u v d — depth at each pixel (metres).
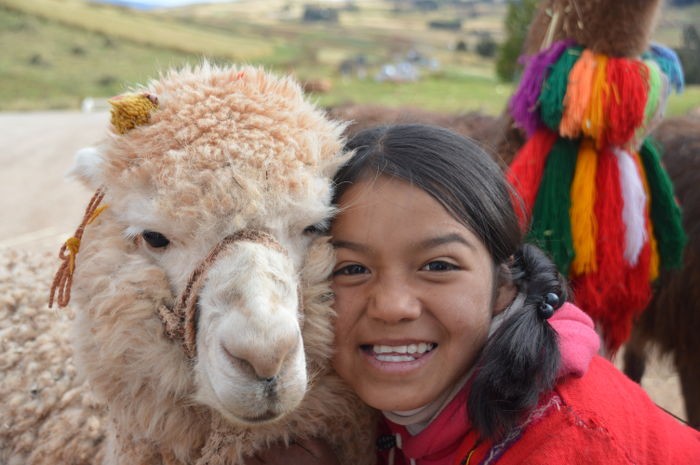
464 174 2.05
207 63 2.46
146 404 2.28
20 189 11.35
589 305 3.18
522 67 4.04
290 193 2.07
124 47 57.31
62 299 2.33
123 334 2.17
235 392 1.86
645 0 3.30
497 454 1.95
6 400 2.99
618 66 3.22
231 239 2.00
